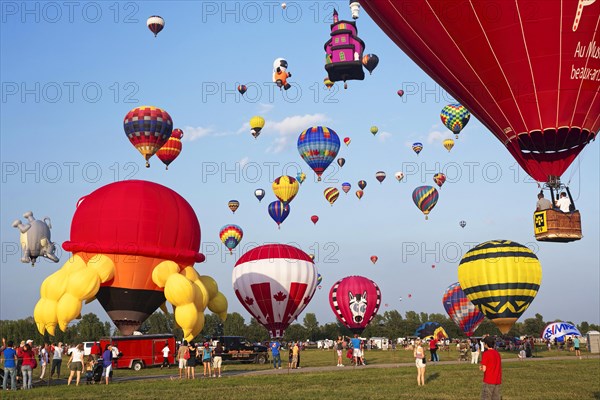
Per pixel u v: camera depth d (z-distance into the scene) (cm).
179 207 2977
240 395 1733
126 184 2947
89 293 2694
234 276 4169
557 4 1669
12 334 9812
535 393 1739
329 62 3569
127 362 3156
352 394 1747
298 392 1805
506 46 1750
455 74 1909
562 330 7331
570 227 1745
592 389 1836
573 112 1767
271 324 4034
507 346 5388
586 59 1717
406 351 6378
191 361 2362
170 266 2830
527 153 1880
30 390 1883
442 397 1670
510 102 1820
